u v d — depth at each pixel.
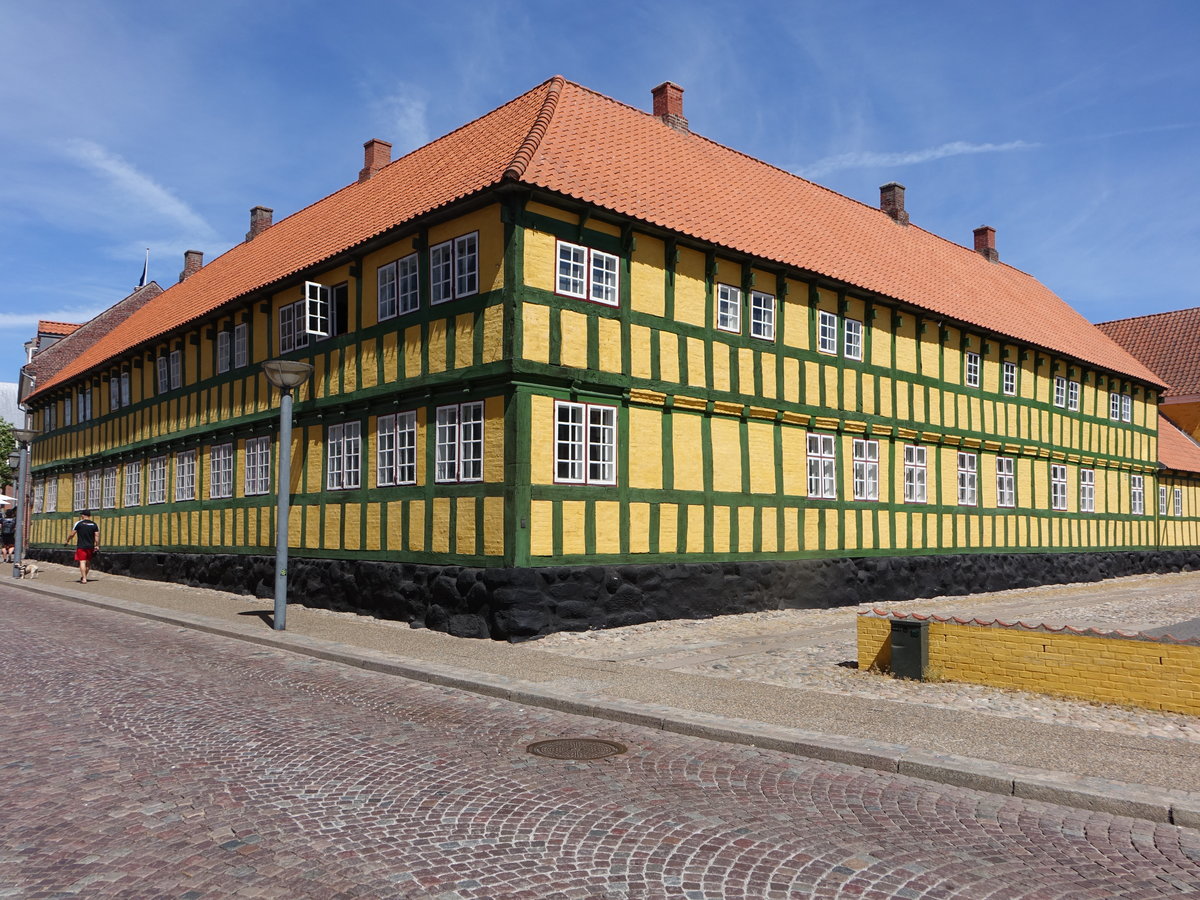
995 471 22.52
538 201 13.36
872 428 18.81
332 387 16.75
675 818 5.49
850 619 15.51
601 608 13.62
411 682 9.86
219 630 13.34
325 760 6.66
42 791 5.88
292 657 11.41
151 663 10.73
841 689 9.38
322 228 19.72
